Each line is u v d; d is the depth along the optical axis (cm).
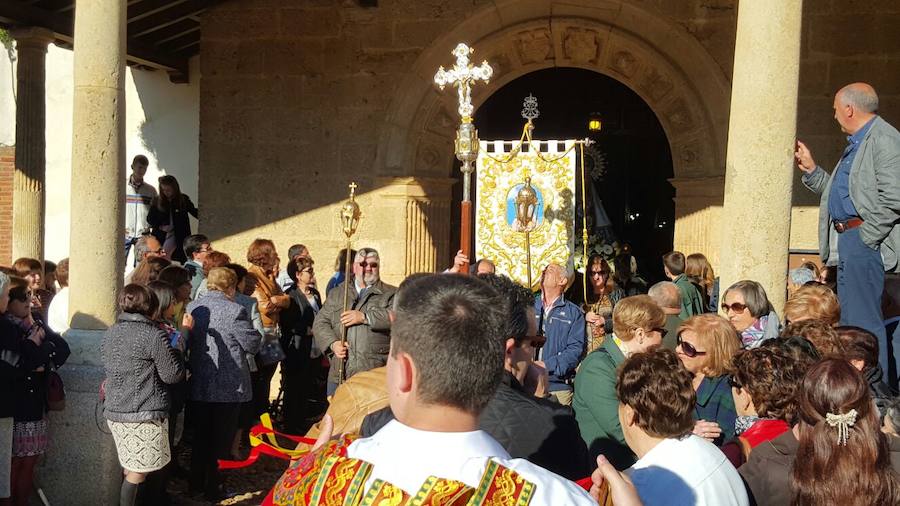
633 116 1304
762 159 568
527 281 830
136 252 830
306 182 1092
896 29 982
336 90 1084
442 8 1059
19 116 1070
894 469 302
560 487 198
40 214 1084
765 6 568
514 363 377
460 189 1193
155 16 1107
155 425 598
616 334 442
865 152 505
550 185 848
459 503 190
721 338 433
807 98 1000
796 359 351
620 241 1310
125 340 588
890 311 518
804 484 287
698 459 304
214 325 682
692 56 1018
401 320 207
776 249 568
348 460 201
